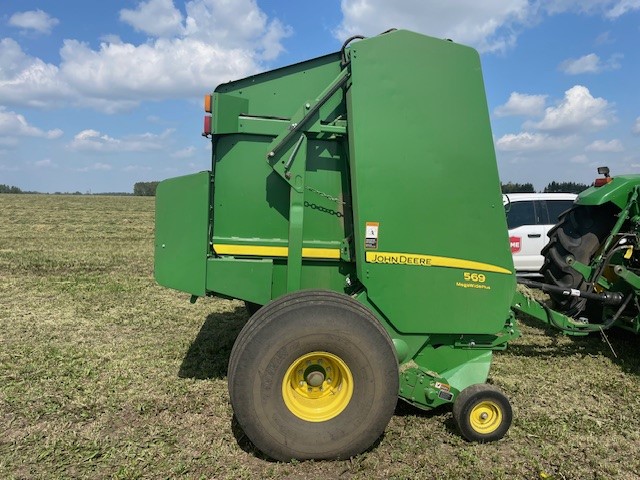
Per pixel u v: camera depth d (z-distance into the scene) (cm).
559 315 443
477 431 324
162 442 314
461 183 336
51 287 751
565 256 508
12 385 392
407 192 328
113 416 349
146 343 503
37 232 1614
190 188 337
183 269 342
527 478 290
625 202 470
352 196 333
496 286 346
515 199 830
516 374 450
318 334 288
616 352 514
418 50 329
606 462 307
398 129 327
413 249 331
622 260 481
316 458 297
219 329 554
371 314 304
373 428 298
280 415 291
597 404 390
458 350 359
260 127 342
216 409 361
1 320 569
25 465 288
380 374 295
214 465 292
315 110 324
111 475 280
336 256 353
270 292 343
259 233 350
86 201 4050
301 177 330
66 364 438
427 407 337
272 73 353
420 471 291
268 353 285
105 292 727
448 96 334
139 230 1759
